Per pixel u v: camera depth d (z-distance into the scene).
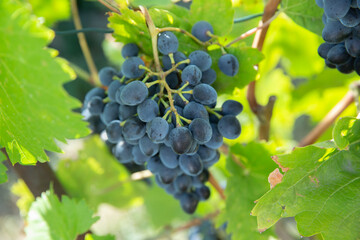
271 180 0.44
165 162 0.45
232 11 0.48
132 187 0.72
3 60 0.38
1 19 0.36
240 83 0.49
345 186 0.45
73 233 0.53
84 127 0.41
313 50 0.71
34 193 0.59
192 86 0.44
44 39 0.37
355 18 0.43
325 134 0.71
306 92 0.76
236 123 0.45
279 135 0.83
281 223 0.69
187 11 0.49
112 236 0.55
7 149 0.46
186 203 0.52
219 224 0.55
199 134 0.42
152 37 0.44
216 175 0.78
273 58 0.73
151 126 0.42
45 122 0.41
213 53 0.48
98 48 1.54
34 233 0.52
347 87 0.74
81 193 0.69
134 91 0.43
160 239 0.82
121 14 0.46
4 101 0.42
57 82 0.38
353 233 0.45
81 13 1.53
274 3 0.53
